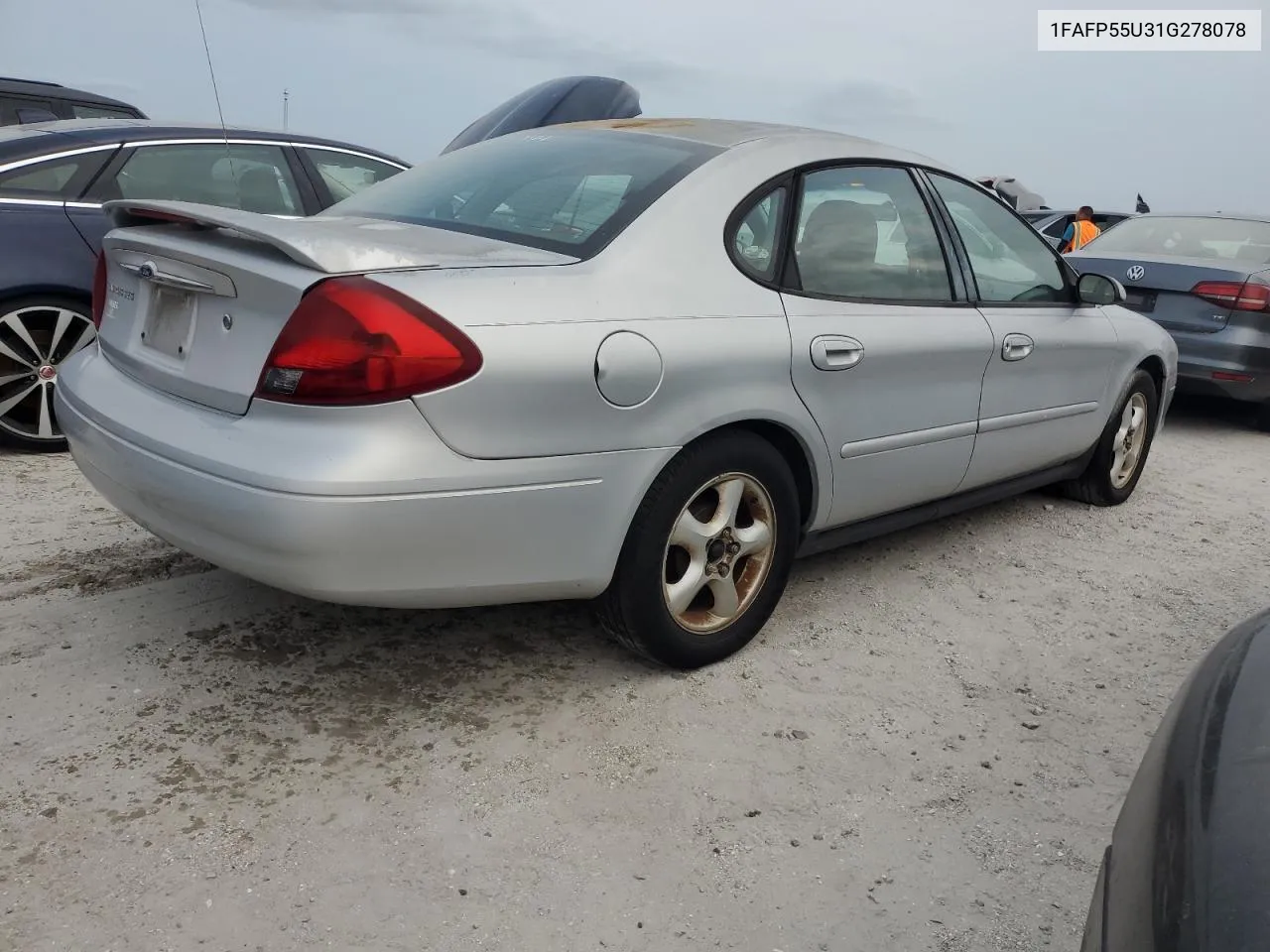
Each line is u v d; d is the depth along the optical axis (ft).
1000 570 13.03
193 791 7.39
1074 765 8.68
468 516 7.41
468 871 6.82
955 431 11.64
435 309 7.17
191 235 8.25
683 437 8.50
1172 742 4.46
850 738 8.78
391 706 8.68
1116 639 11.25
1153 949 3.51
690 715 8.89
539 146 10.64
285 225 7.74
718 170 9.49
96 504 12.98
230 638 9.59
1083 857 7.48
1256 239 23.57
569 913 6.52
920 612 11.53
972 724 9.20
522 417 7.50
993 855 7.43
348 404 7.00
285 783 7.55
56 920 6.14
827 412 9.84
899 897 6.91
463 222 9.25
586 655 9.78
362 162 19.19
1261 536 15.34
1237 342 21.31
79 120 16.61
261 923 6.24
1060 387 13.50
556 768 7.99
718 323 8.80
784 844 7.34
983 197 12.80
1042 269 13.51
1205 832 3.73
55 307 15.06
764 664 9.93
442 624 10.18
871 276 10.67
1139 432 16.07
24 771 7.46
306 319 7.04
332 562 7.10
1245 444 22.24
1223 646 5.11
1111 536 14.76
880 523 11.44
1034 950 6.54
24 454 15.16
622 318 8.11
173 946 6.02
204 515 7.34
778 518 9.74
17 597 10.10
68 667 8.87
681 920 6.54
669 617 9.07
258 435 7.21
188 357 7.95
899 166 11.43
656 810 7.59
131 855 6.72
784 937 6.48
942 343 11.07
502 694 9.00
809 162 10.23
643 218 8.82
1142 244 24.54
